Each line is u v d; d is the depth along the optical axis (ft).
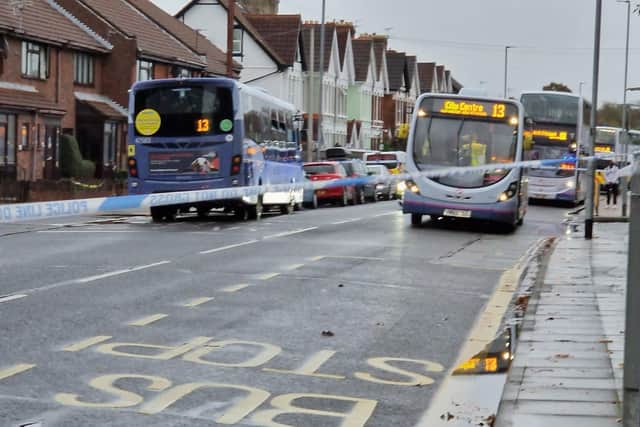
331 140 327.26
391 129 390.01
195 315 46.19
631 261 25.85
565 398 31.68
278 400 31.27
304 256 73.92
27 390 31.32
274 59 282.56
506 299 54.90
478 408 30.78
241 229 101.19
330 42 325.83
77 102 189.16
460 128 109.19
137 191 111.45
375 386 33.60
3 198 137.08
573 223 132.05
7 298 49.37
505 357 38.63
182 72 227.20
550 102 187.42
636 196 25.66
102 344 38.78
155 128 110.52
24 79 172.65
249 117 113.91
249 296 52.60
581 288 59.52
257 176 118.52
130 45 200.34
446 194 108.17
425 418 29.71
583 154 195.21
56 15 191.52
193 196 45.09
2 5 171.32
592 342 41.29
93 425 27.81
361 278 61.93
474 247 87.81
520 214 116.26
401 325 45.68
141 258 69.51
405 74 408.05
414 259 74.79
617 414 29.73
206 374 34.40
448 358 38.65
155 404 30.22
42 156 172.35
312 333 42.86
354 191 183.83
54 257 68.90
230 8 171.94
